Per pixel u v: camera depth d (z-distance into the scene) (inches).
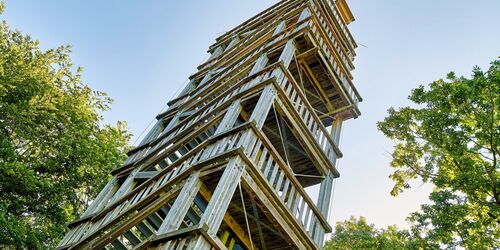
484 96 468.1
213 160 277.0
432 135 550.9
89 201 727.7
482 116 479.5
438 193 535.2
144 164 405.4
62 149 689.6
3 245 553.0
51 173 693.9
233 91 408.8
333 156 441.1
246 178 274.4
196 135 362.3
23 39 765.3
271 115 419.8
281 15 631.2
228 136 304.5
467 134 508.1
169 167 321.7
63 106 721.0
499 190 472.4
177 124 428.8
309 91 544.1
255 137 299.4
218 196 241.4
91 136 773.3
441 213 522.9
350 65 598.2
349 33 671.1
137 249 234.8
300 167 464.8
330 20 616.1
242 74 454.0
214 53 697.6
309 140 395.5
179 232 221.3
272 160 314.7
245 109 429.7
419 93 561.9
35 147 709.3
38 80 699.4
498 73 439.2
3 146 609.9
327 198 393.1
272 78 357.4
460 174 479.2
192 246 212.1
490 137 480.1
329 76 502.0
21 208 631.8
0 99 634.2
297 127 378.9
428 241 540.1
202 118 382.6
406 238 572.1
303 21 511.8
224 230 366.6
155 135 498.9
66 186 690.2
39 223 665.6
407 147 601.3
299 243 309.7
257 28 660.7
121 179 433.1
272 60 491.5
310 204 345.7
